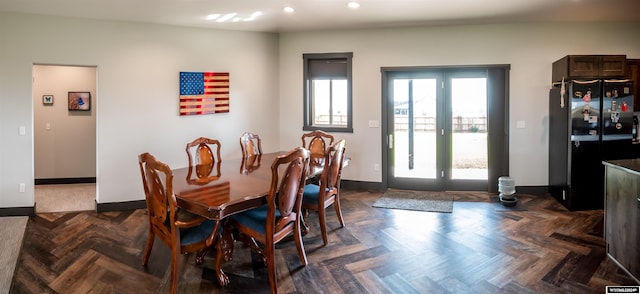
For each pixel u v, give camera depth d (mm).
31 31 4531
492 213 4566
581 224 4129
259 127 5980
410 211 4688
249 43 5816
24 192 4617
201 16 4809
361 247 3506
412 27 5621
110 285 2820
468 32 5488
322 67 6055
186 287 2779
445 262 3166
